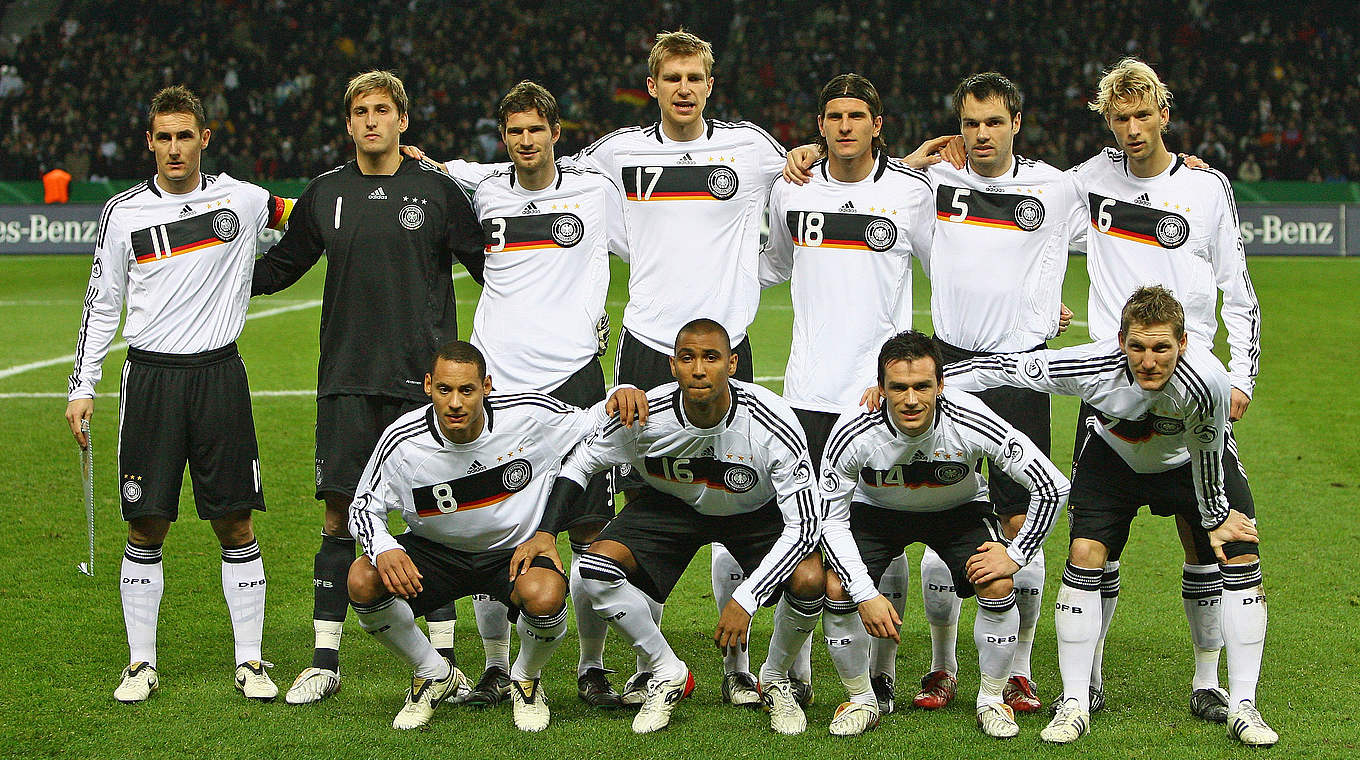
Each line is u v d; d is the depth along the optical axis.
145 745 3.73
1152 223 4.34
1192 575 4.07
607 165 4.64
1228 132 20.89
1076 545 3.97
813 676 4.52
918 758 3.64
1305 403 8.87
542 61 22.66
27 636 4.76
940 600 4.18
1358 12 22.86
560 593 3.81
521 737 3.82
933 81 22.12
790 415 3.86
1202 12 23.22
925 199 4.46
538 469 4.03
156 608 4.32
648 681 4.14
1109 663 4.54
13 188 19.59
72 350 11.14
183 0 23.70
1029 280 4.45
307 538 6.13
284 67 22.86
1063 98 21.89
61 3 25.44
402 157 4.55
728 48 23.34
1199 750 3.69
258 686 4.16
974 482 3.96
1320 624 4.86
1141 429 3.85
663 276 4.55
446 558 4.05
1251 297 4.33
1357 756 3.62
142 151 20.75
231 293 4.37
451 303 4.56
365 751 3.69
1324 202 18.78
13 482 7.00
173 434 4.26
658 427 3.86
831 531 3.87
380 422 4.41
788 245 4.66
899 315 4.50
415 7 24.50
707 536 4.09
